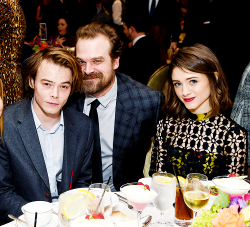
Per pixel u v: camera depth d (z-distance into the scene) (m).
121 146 2.08
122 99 2.10
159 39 3.81
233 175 1.28
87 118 1.85
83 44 1.92
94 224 0.97
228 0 3.15
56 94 1.57
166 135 2.03
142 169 2.25
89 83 1.97
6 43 2.09
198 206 1.15
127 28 4.05
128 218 1.22
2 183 1.54
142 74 3.77
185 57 1.77
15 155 1.56
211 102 1.90
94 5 5.41
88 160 1.81
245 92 2.10
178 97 1.95
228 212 0.86
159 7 4.33
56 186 1.72
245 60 3.22
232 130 1.86
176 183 1.26
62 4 5.23
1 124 1.55
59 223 1.14
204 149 1.88
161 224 1.22
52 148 1.70
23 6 3.20
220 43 3.28
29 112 1.64
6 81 2.10
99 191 1.16
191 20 3.89
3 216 1.49
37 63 1.57
